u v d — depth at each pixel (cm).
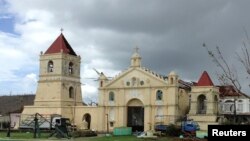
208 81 8850
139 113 9712
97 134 8575
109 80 9950
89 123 10194
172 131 7350
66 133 7300
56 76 10394
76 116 10188
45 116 10050
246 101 7969
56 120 7906
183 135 7175
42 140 6391
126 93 9719
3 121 11381
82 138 7038
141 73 9575
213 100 8631
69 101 10494
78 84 10931
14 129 9669
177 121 8875
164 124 8331
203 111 8888
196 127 7569
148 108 9344
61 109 10175
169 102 9162
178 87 9350
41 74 10594
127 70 9744
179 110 9381
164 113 9181
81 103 10894
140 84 9562
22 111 10988
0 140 6350
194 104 8894
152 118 9312
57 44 10725
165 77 9838
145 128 9288
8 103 12106
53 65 10494
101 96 9975
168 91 9225
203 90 8794
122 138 6862
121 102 9731
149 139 6475
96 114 9975
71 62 10781
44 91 10494
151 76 9450
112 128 9744
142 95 9500
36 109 10469
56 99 10288
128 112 9781
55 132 7362
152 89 9400
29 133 8569
